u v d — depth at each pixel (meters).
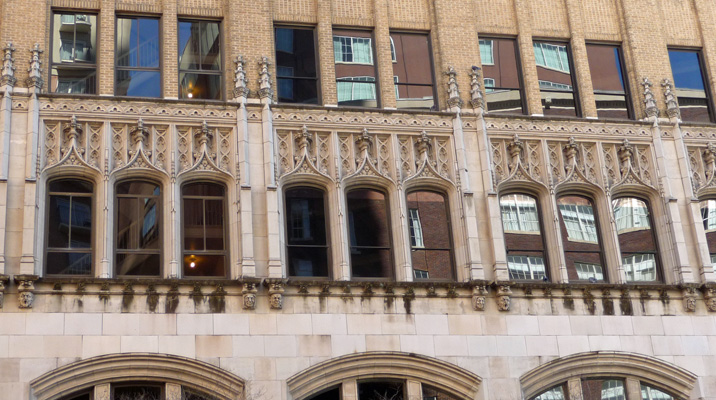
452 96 30.27
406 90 30.88
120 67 29.20
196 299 26.42
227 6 30.38
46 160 27.22
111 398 25.33
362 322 27.19
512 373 27.55
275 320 26.69
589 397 28.12
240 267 27.05
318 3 31.02
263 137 28.59
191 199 28.00
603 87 32.53
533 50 32.09
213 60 29.92
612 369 28.33
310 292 27.16
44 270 26.47
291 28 30.84
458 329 27.66
